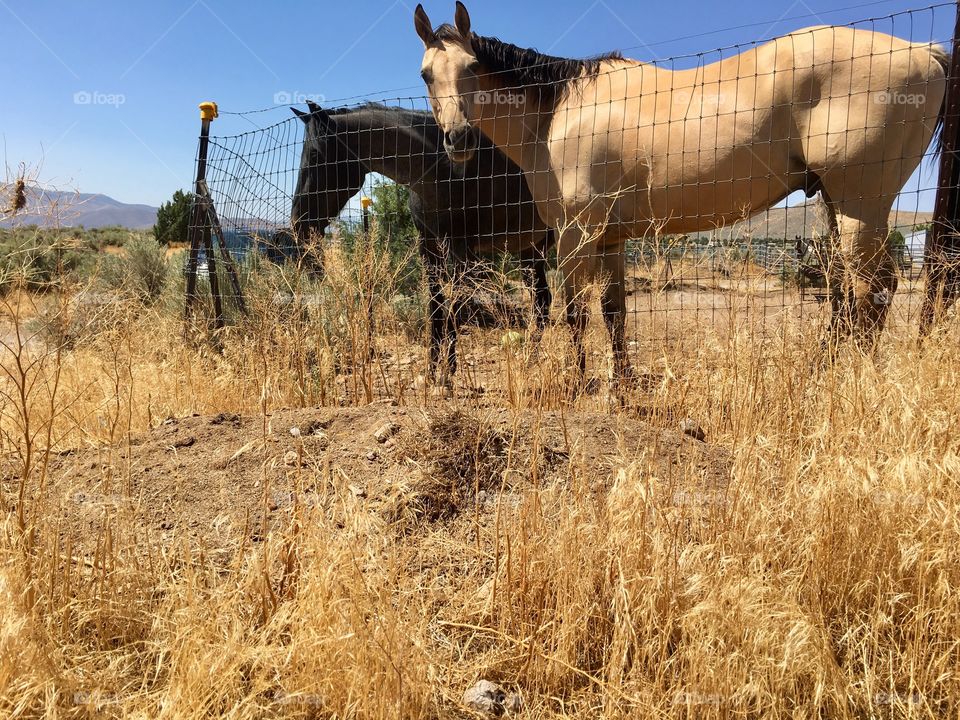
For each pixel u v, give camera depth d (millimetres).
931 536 1420
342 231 3486
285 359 2963
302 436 2209
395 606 1438
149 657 1389
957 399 1821
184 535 1688
